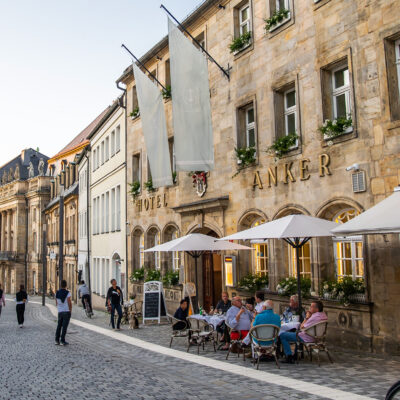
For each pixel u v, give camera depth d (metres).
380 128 10.98
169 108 21.69
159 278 21.92
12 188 72.12
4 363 11.23
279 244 14.35
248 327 11.03
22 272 69.94
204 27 18.69
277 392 7.66
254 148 15.44
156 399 7.53
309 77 13.26
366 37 11.46
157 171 17.88
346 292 11.28
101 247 33.28
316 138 12.87
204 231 19.14
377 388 7.67
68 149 57.91
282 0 14.97
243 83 16.22
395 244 10.43
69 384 8.79
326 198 12.41
